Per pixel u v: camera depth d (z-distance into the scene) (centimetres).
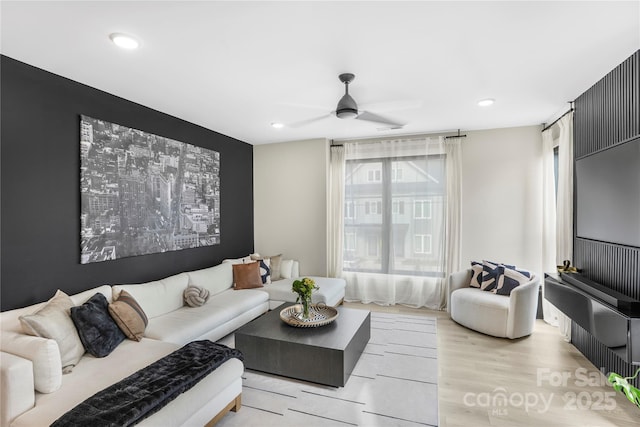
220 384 202
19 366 162
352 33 205
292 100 328
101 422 146
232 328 342
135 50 224
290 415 220
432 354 312
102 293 267
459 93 311
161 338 262
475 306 368
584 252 302
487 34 207
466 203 456
